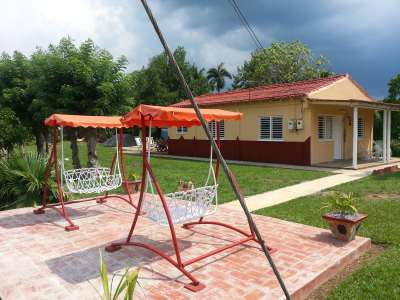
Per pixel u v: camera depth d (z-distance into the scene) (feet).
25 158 28.99
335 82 57.11
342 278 14.16
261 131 58.49
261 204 26.48
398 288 12.57
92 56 42.39
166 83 141.49
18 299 12.01
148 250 16.47
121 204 26.27
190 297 12.03
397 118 73.26
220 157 8.86
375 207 24.32
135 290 12.55
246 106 60.03
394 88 77.82
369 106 49.37
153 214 15.60
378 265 14.69
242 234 17.90
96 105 40.93
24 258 15.65
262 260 15.10
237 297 11.96
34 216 23.02
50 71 41.19
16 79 48.85
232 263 14.84
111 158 71.51
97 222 21.40
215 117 16.75
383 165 52.65
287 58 121.19
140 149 99.19
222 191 31.81
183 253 16.08
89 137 43.04
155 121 17.75
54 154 22.41
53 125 22.45
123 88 42.55
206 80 155.74
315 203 26.02
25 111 49.06
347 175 41.42
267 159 57.26
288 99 52.85
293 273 13.71
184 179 39.45
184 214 15.48
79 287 12.82
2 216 23.00
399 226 19.75
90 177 26.16
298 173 43.34
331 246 16.60
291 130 53.57
